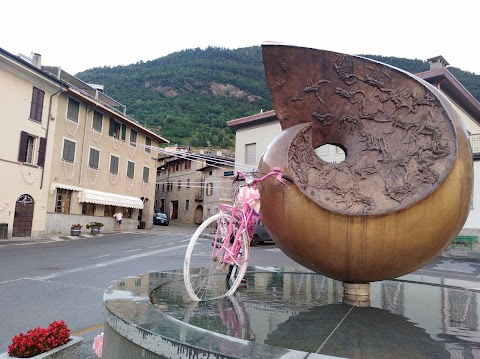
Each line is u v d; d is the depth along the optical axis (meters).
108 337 2.93
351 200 3.37
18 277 9.30
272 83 4.11
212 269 4.28
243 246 3.99
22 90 20.67
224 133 67.62
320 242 3.33
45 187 22.17
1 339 4.91
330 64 3.88
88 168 26.14
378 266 3.30
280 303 3.63
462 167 3.25
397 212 3.15
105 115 27.92
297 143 3.71
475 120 24.42
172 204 46.09
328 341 2.58
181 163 45.25
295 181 3.44
